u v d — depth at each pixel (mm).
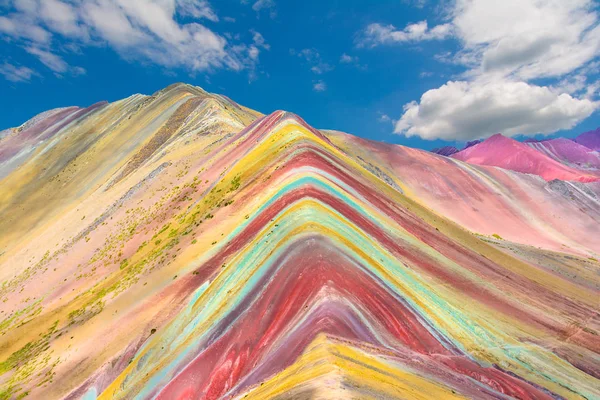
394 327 20750
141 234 51875
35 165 140750
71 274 53125
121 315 30938
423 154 123625
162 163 81438
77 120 171750
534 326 28984
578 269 60812
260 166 47656
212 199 46688
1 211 116250
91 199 91375
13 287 62562
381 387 11594
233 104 164250
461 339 22812
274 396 11656
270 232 29562
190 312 26703
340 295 20656
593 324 33000
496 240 72938
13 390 26719
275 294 22906
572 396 20344
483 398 15430
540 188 112375
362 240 29109
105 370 25328
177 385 19922
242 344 20766
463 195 103000
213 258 32500
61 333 33000
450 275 32156
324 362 12953
